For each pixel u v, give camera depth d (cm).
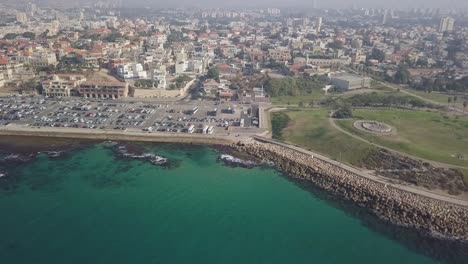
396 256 13800
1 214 15400
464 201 17088
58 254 13238
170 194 17625
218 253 13725
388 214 16338
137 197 17200
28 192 17200
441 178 18812
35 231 14425
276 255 13725
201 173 19962
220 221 15638
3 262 12738
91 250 13525
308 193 18188
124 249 13675
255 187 18662
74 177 18838
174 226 15175
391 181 18850
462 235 14975
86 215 15612
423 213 16125
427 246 14388
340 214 16450
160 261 13162
